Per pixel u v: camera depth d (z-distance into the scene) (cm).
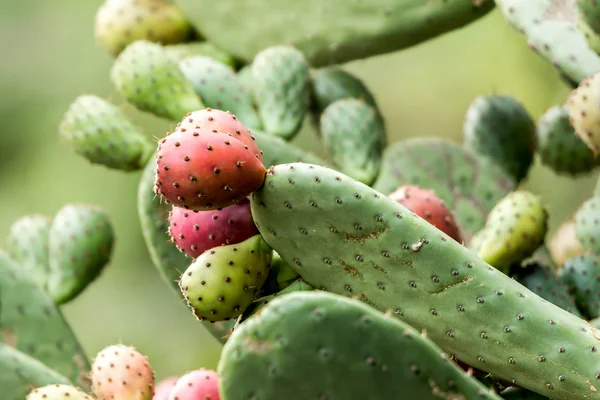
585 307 194
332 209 175
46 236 205
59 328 201
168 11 220
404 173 206
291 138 207
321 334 169
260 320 169
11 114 290
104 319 278
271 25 216
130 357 183
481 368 177
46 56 293
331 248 176
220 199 175
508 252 190
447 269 175
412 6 209
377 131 208
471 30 269
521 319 175
